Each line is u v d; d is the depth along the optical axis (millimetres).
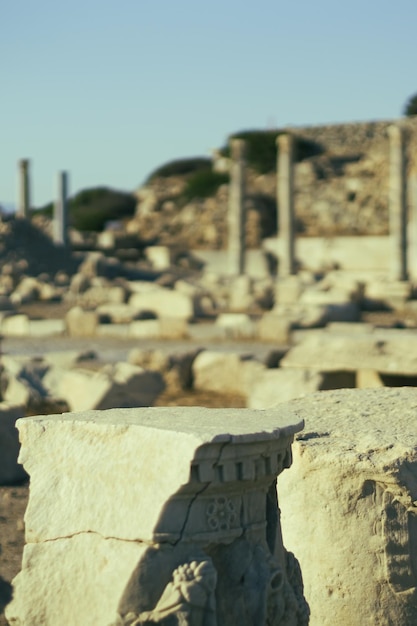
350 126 85438
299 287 43031
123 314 35781
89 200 94812
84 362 21984
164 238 78750
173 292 38406
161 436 5902
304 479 7512
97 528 6102
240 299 42188
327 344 16547
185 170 96688
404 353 15938
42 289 47969
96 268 57906
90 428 6273
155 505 5844
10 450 13188
